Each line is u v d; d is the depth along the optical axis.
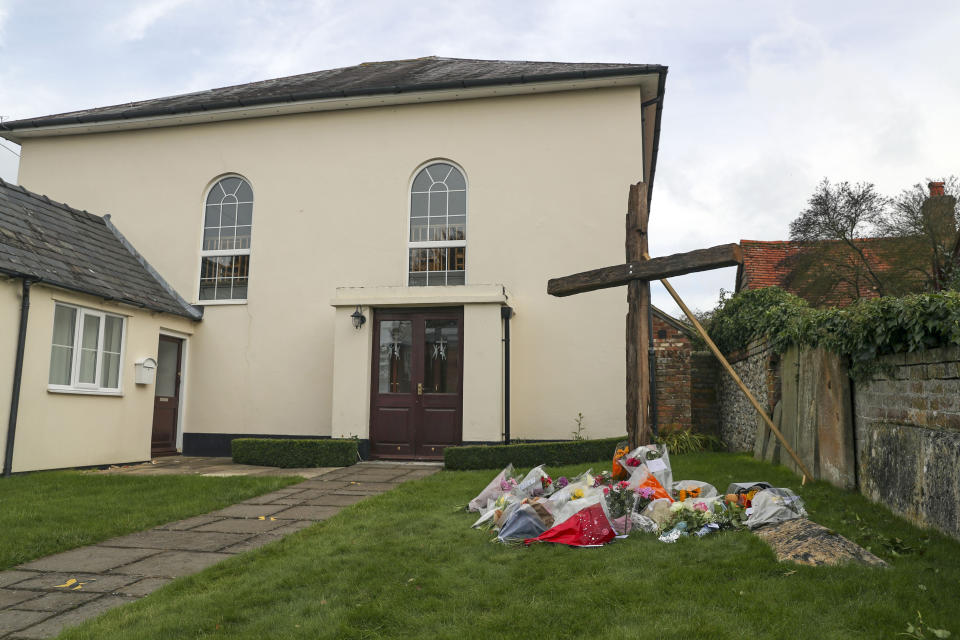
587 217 10.22
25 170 12.41
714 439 10.81
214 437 10.97
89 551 4.55
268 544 4.51
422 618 2.93
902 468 4.57
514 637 2.68
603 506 4.31
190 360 11.24
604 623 2.79
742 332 9.73
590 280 6.05
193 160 11.77
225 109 11.35
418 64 14.29
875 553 3.65
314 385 10.76
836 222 12.84
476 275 10.42
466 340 9.47
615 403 9.71
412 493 6.33
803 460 6.73
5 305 7.73
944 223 12.43
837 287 13.26
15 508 5.75
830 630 2.59
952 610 2.71
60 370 8.62
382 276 10.80
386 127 11.13
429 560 3.91
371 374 9.90
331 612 3.04
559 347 9.99
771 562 3.47
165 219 11.72
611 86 10.38
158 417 10.67
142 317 10.00
